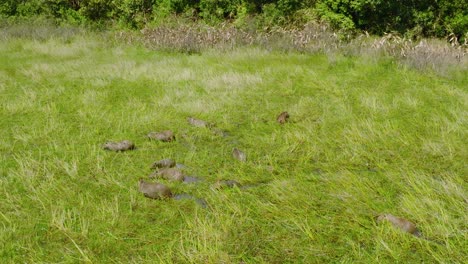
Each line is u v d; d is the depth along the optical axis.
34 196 4.05
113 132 5.93
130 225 3.64
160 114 6.70
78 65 10.46
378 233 3.46
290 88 8.33
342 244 3.42
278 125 6.38
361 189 4.24
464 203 3.90
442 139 5.62
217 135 5.94
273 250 3.34
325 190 4.29
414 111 6.86
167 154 5.20
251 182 4.53
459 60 9.88
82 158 4.98
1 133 5.78
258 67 10.20
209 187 4.35
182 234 3.51
